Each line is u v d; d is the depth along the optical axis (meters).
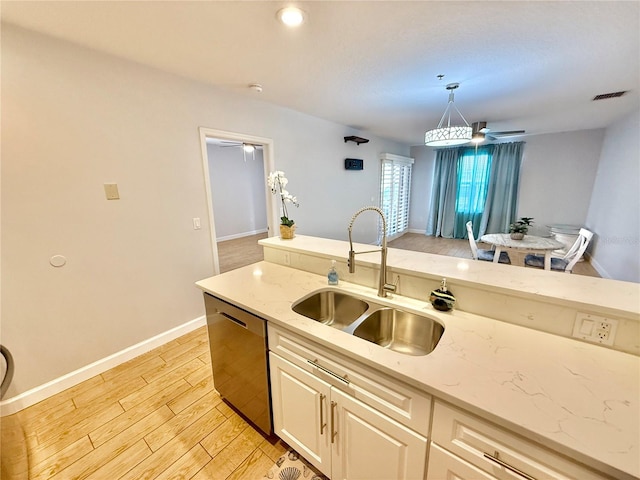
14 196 1.68
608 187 4.52
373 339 1.39
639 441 0.65
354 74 2.36
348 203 4.95
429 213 7.42
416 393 0.90
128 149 2.12
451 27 1.67
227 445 1.57
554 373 0.88
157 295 2.45
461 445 0.84
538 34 1.75
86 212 1.97
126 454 1.52
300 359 1.26
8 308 1.72
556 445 0.66
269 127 3.24
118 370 2.19
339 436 1.19
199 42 1.80
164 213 2.40
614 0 1.42
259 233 7.83
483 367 0.91
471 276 1.31
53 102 1.75
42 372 1.89
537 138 5.84
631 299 1.04
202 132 2.56
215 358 1.76
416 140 6.30
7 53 1.58
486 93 2.91
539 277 1.29
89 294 2.05
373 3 1.43
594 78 2.50
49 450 1.54
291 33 1.71
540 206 6.03
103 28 1.63
